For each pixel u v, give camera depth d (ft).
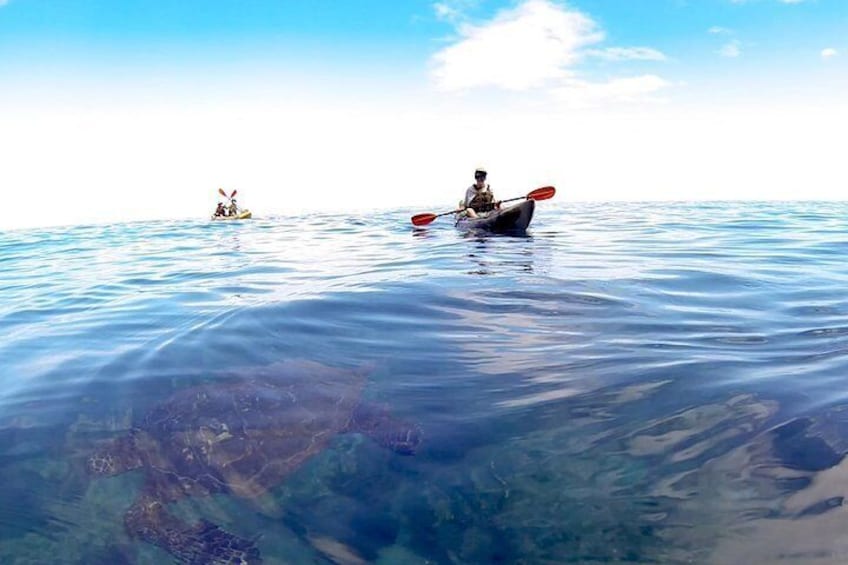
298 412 9.72
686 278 18.85
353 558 6.41
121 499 7.89
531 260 23.65
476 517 6.83
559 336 12.98
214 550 6.84
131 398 10.37
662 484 7.11
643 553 6.01
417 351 12.30
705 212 50.85
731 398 9.25
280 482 8.04
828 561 5.61
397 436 8.77
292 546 6.75
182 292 19.43
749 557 5.79
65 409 10.12
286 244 34.96
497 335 13.24
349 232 42.01
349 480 7.89
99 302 18.52
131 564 6.68
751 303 15.30
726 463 7.43
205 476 8.32
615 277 19.29
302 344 12.85
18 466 8.53
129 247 36.04
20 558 6.75
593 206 69.05
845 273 18.89
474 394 10.08
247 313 15.48
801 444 7.70
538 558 6.09
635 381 10.18
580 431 8.55
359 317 14.94
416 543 6.52
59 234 48.34
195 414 9.71
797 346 11.59
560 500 6.97
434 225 44.57
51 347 13.52
